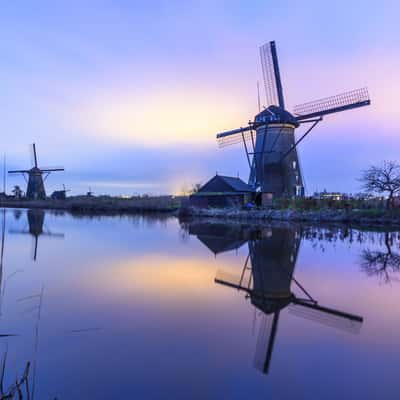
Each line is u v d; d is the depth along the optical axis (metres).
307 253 10.86
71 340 4.11
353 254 10.71
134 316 4.97
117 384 3.16
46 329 4.43
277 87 33.31
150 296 6.00
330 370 3.48
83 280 7.10
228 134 36.59
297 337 4.30
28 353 3.75
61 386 3.12
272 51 33.47
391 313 5.24
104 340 4.12
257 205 32.00
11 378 3.23
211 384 3.18
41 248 11.61
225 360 3.66
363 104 27.27
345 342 4.16
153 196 57.69
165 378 3.27
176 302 5.68
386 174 24.56
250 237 15.01
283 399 2.93
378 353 3.87
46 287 6.52
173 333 4.36
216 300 5.82
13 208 51.69
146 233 16.69
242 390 3.08
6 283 6.80
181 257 9.98
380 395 3.02
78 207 47.03
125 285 6.73
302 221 24.31
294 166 32.44
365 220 22.48
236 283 6.98
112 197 55.59
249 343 4.09
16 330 4.39
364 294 6.29
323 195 32.88
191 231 17.72
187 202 41.47
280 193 31.56
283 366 3.54
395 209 23.02
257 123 32.47
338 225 21.22
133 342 4.07
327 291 6.51
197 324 4.69
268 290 6.48
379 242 13.55
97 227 20.12
